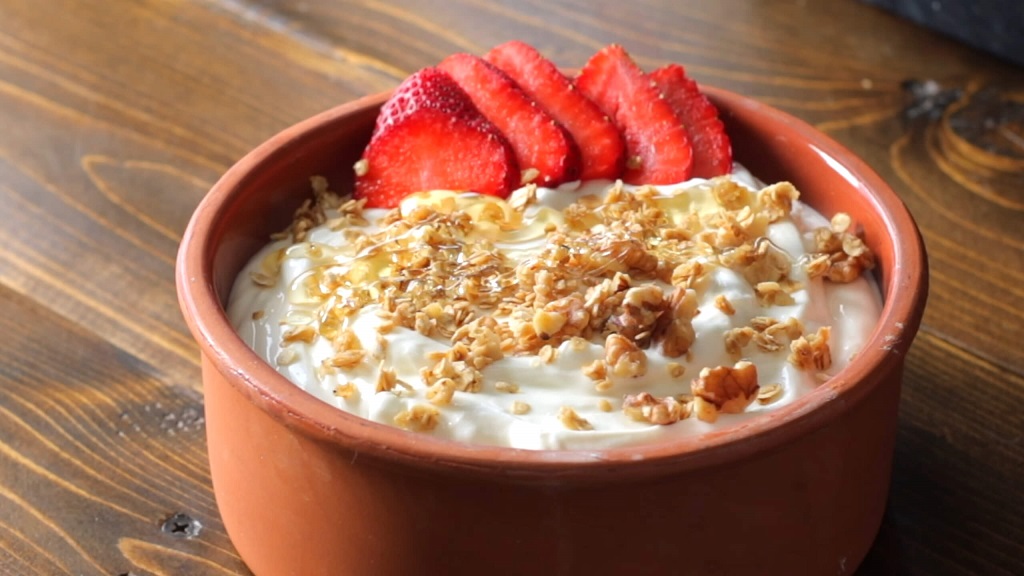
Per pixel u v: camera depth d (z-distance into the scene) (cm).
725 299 48
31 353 56
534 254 50
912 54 70
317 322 49
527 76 55
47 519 51
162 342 57
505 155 52
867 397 45
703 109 54
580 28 72
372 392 46
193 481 52
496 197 52
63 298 58
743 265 50
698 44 71
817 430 44
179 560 50
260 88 68
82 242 61
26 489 52
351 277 50
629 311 47
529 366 47
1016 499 51
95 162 65
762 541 45
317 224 53
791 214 52
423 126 53
